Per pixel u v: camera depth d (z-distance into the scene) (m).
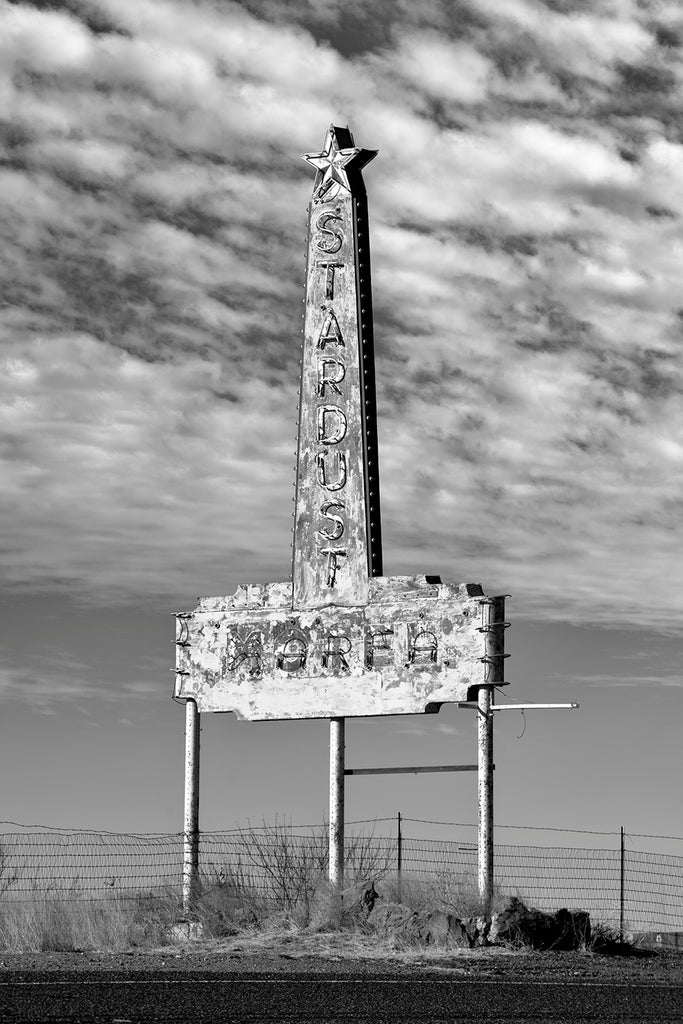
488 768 24.09
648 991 17.72
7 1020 13.70
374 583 25.30
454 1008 15.33
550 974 19.64
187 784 26.09
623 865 25.42
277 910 24.50
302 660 25.62
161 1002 15.35
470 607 24.45
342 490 25.72
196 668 26.48
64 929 23.11
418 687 24.67
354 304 25.98
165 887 24.91
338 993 16.56
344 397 25.89
